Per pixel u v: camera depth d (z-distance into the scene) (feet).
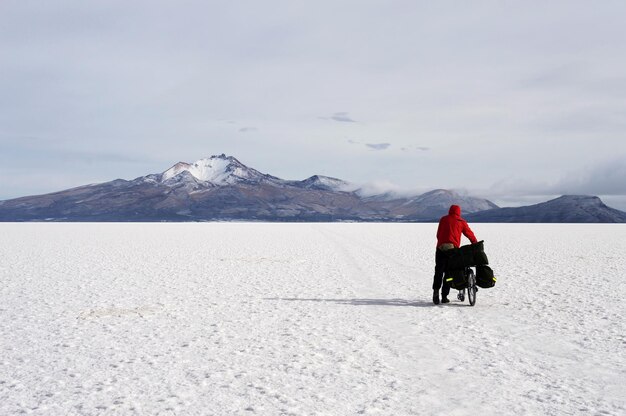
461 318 37.55
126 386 22.74
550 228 329.31
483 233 224.74
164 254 98.89
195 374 24.32
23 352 28.48
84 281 58.59
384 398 21.06
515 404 20.38
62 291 50.83
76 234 206.39
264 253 101.76
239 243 139.64
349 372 24.53
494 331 33.22
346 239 165.37
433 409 19.86
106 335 32.27
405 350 28.53
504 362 26.21
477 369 25.00
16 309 41.27
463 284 42.04
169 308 41.42
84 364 26.14
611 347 29.09
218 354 27.78
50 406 20.52
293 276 63.62
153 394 21.71
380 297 47.39
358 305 42.98
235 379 23.57
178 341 30.68
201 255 96.32
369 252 104.63
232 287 53.78
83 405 20.57
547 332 32.86
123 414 19.60
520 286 53.98
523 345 29.60
